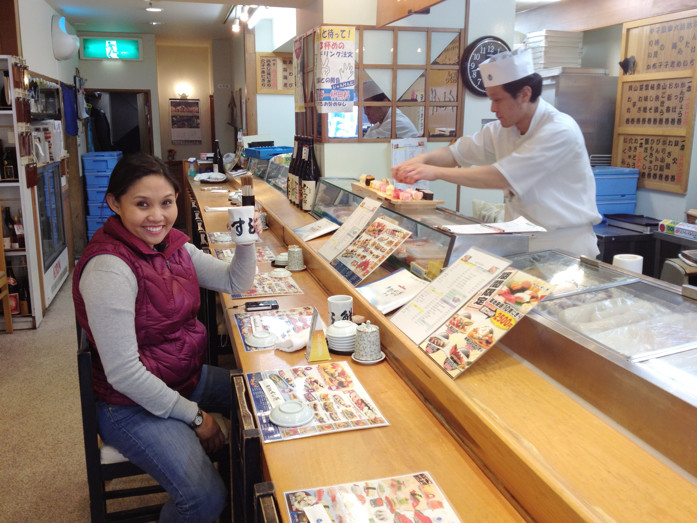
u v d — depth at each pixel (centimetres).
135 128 1163
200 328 204
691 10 408
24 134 471
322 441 142
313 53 419
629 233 408
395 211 256
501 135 294
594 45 540
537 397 138
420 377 164
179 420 183
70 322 504
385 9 366
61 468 284
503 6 421
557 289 166
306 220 365
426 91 423
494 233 200
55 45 693
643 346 130
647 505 100
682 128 429
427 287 190
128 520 200
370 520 113
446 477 128
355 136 414
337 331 195
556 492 103
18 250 477
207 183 666
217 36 1105
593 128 505
